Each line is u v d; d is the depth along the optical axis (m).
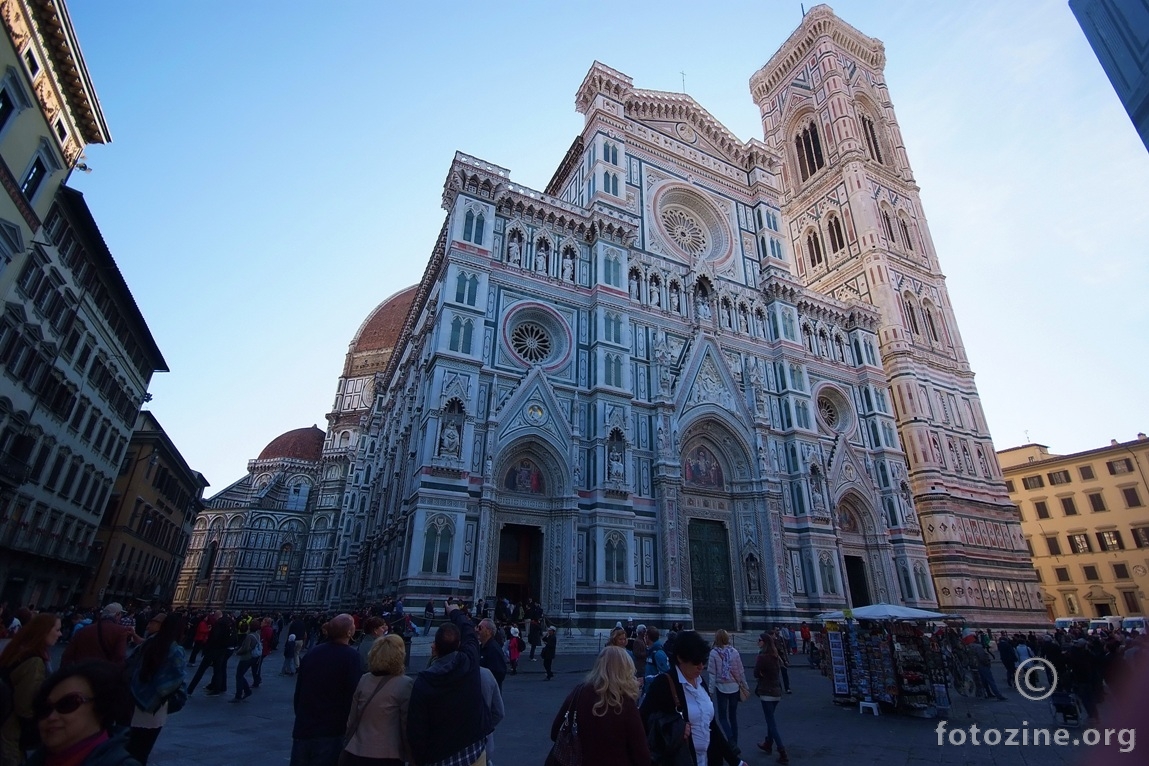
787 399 50.59
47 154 31.83
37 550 37.94
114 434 49.91
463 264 39.28
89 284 40.25
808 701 22.00
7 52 27.47
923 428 58.47
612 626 35.09
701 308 49.94
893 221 71.88
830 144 76.38
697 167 57.84
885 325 63.31
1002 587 55.22
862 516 51.56
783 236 59.03
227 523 100.75
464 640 7.69
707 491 44.91
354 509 77.62
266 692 20.33
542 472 38.53
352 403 106.88
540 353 42.12
